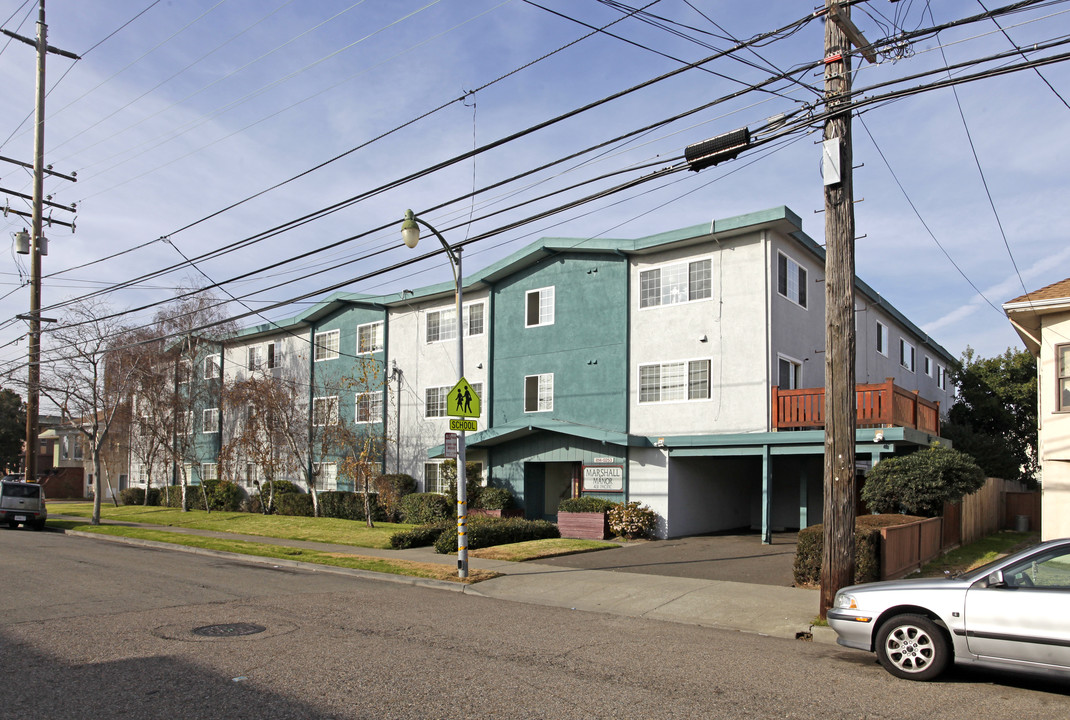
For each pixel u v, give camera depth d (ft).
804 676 25.67
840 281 35.83
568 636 31.99
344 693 22.36
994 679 25.48
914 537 49.24
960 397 120.57
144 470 147.54
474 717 20.39
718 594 42.98
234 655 26.86
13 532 83.35
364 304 104.12
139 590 41.83
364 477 91.76
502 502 79.46
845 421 35.47
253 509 113.70
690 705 21.81
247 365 119.65
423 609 38.24
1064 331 52.13
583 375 78.64
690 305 72.08
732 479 83.35
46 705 20.94
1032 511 87.56
